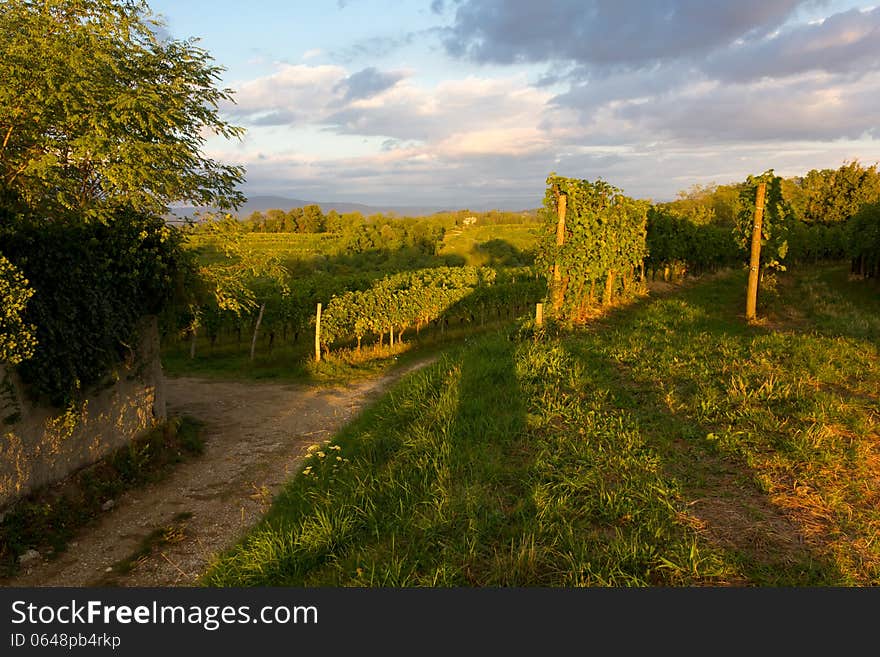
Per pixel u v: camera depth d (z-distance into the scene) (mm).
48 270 7020
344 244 58750
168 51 10383
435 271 24469
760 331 14359
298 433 10867
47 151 8078
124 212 8781
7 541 6168
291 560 4852
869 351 10078
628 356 10047
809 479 5238
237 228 11852
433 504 5262
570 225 15695
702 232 30938
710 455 5945
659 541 4336
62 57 7746
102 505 7457
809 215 44375
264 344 22500
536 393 8273
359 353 19062
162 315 9969
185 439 9945
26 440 6801
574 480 5355
